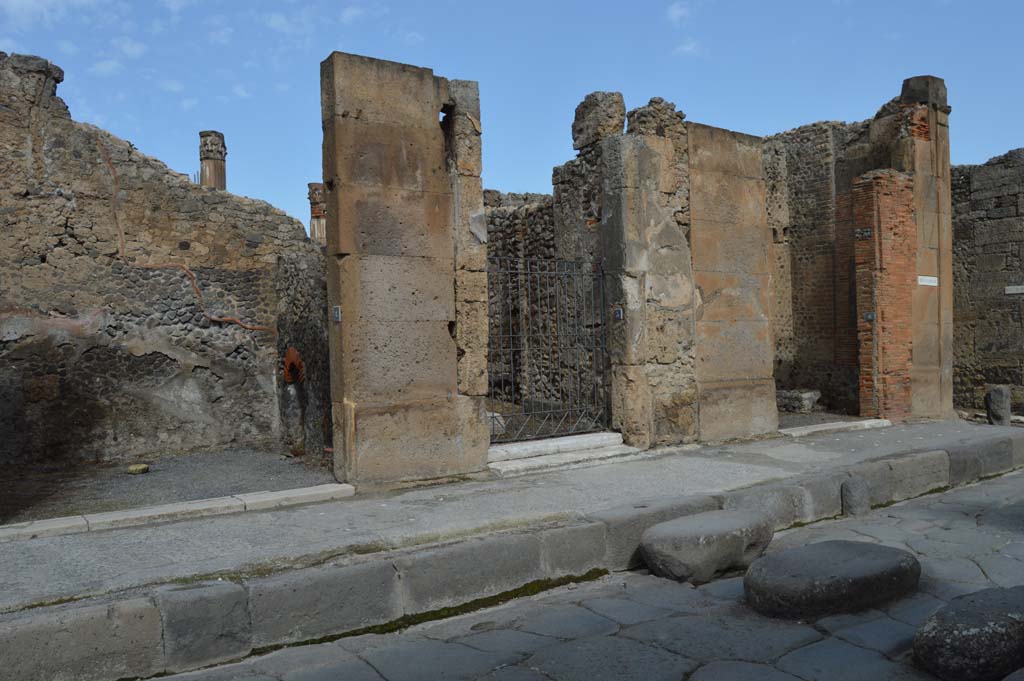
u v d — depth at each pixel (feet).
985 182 48.62
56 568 13.66
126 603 11.57
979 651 10.42
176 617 11.78
